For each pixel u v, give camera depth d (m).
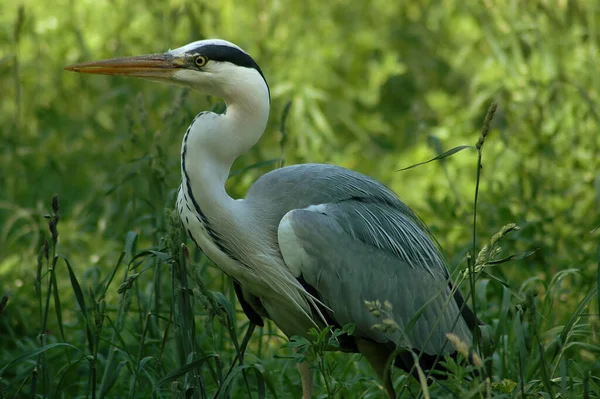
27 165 14.33
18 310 10.46
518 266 11.09
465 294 9.66
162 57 8.27
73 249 12.23
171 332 9.57
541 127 13.34
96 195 13.49
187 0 15.79
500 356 8.42
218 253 8.27
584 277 10.02
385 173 14.26
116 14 16.91
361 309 8.22
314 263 8.06
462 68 16.64
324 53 16.67
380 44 17.55
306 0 18.47
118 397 8.98
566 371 7.94
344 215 8.30
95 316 7.36
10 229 13.01
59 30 16.64
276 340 10.52
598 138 13.11
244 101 8.16
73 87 16.03
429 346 8.48
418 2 19.30
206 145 8.02
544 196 12.23
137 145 10.86
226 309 7.35
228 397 7.39
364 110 16.69
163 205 9.75
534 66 14.11
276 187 8.50
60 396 8.86
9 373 9.54
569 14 15.45
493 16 15.73
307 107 15.10
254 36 16.67
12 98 16.08
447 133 14.02
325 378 7.16
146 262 11.34
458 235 11.59
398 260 8.45
